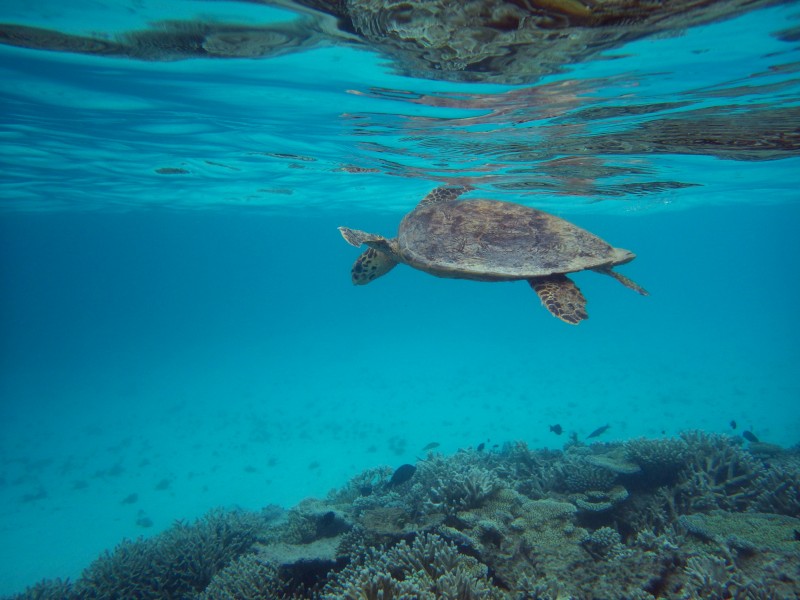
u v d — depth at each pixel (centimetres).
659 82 920
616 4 619
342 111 1191
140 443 2817
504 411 3005
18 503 2005
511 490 843
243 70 931
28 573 1444
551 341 6538
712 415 2681
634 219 5269
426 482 959
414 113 1187
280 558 747
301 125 1336
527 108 1113
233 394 4122
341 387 4134
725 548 677
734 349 5081
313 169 2080
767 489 913
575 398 3244
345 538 790
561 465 1018
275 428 2933
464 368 4722
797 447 1441
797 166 1952
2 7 707
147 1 681
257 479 2125
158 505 1903
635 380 3716
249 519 1143
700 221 6328
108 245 10738
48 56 880
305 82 992
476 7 644
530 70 875
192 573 922
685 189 2434
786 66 833
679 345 5547
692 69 852
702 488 914
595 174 1878
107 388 4850
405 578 603
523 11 648
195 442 2755
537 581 653
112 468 2341
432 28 718
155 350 8412
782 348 4997
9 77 988
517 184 2122
